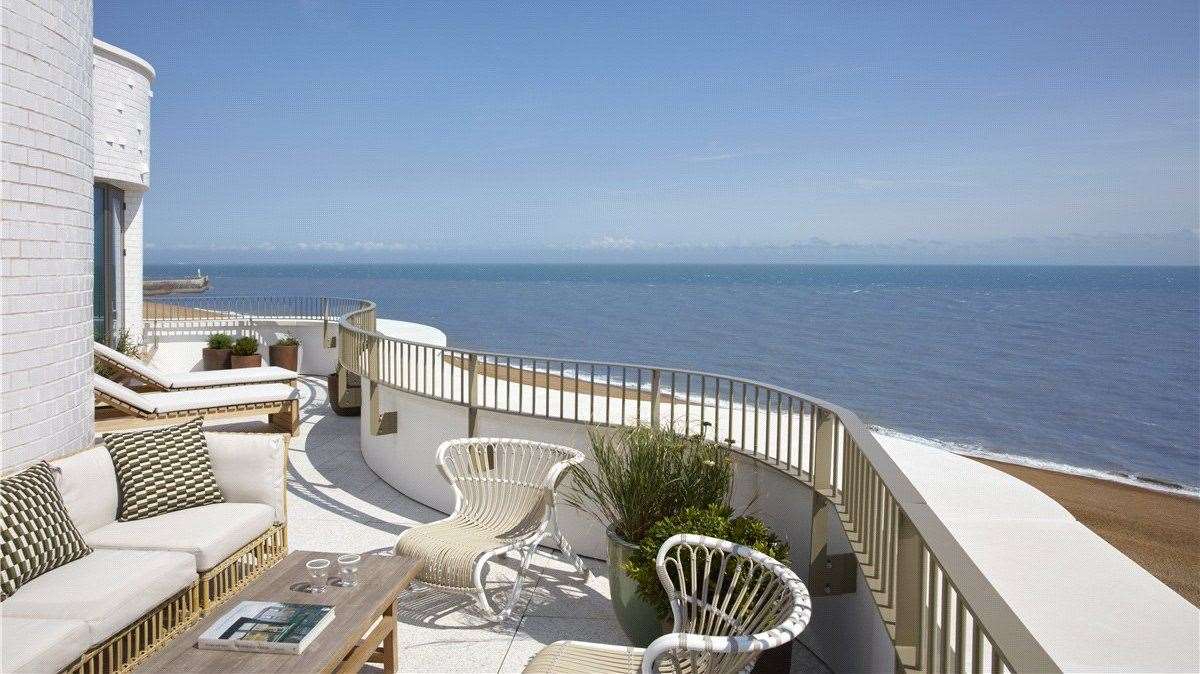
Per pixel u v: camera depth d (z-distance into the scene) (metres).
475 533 4.64
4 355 4.02
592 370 5.56
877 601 2.83
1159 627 2.77
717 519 3.71
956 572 1.77
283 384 9.34
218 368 14.41
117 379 8.68
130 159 12.62
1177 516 9.30
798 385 25.53
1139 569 3.34
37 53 4.24
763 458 4.55
